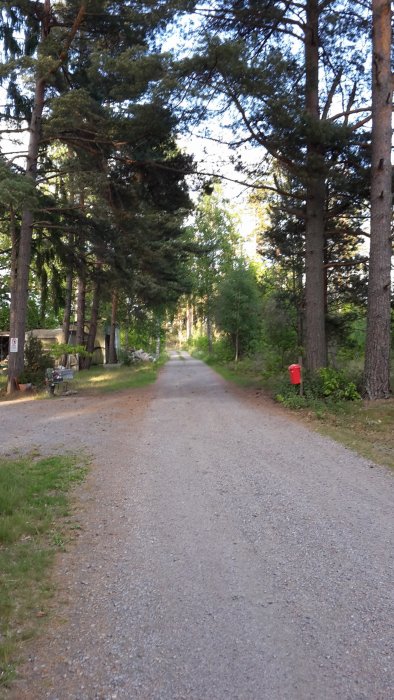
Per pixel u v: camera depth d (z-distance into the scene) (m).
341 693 2.69
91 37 17.59
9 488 6.13
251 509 5.61
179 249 25.66
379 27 12.43
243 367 28.56
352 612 3.49
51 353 20.66
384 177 12.55
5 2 16.58
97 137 16.75
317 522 5.16
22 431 10.61
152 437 9.78
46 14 17.45
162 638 3.21
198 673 2.86
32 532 5.01
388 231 12.61
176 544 4.72
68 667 2.92
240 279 32.59
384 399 12.24
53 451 8.64
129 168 18.03
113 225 19.70
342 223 17.98
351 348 20.91
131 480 6.84
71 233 20.45
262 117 13.32
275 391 15.24
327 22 14.26
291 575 4.05
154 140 16.11
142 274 24.06
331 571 4.10
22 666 2.93
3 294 36.53
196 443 9.13
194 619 3.43
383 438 8.95
